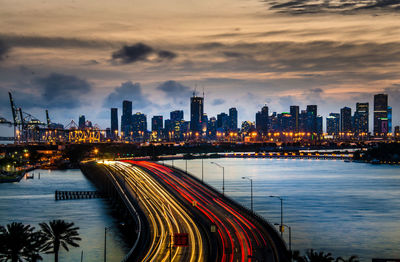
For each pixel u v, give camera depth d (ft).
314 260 323.16
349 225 591.37
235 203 588.91
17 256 360.28
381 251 480.64
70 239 398.83
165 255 371.76
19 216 649.61
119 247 483.51
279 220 620.08
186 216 522.47
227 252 375.04
